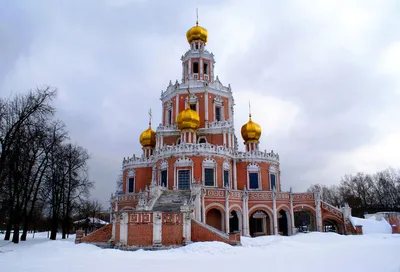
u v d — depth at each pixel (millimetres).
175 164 50000
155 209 37031
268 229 53594
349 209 48438
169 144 57906
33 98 34969
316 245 31484
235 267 18062
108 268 17953
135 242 29766
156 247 29422
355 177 99875
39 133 35719
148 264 19438
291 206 50188
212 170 50469
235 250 26312
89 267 18406
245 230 46031
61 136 41656
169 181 49906
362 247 29844
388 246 30562
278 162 59562
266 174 56375
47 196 43812
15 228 36719
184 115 54219
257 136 60281
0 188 33531
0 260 21969
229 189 45500
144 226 30141
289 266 18422
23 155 35062
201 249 25797
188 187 48875
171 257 23016
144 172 59094
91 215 77750
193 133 54625
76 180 48750
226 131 56000
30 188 39812
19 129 33875
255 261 20594
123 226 30094
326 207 49781
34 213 47062
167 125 58906
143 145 64375
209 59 64375
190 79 62062
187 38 67938
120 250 27094
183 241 30359
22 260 21891
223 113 60156
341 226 48594
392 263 19516
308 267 18062
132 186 59500
